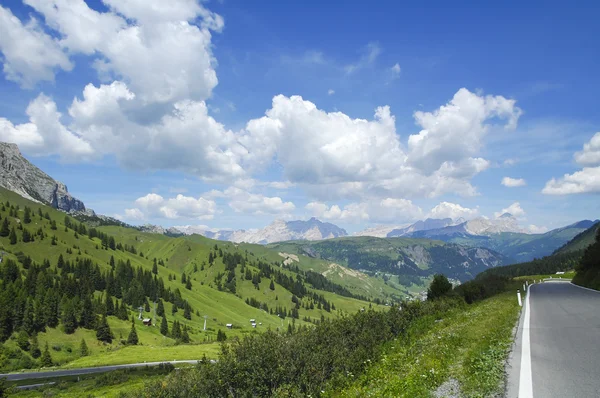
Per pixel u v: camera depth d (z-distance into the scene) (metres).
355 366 15.47
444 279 42.81
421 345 16.83
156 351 143.88
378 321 23.06
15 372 123.38
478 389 9.02
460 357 12.90
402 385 10.31
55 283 194.62
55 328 159.38
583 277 70.56
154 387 14.41
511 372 10.29
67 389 88.31
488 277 67.25
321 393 13.28
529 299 38.31
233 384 13.98
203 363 14.88
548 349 13.16
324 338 18.11
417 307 29.38
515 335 16.50
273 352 14.79
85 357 143.38
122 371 103.50
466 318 24.16
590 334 15.92
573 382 9.00
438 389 9.75
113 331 171.62
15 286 173.50
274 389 13.80
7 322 145.62
